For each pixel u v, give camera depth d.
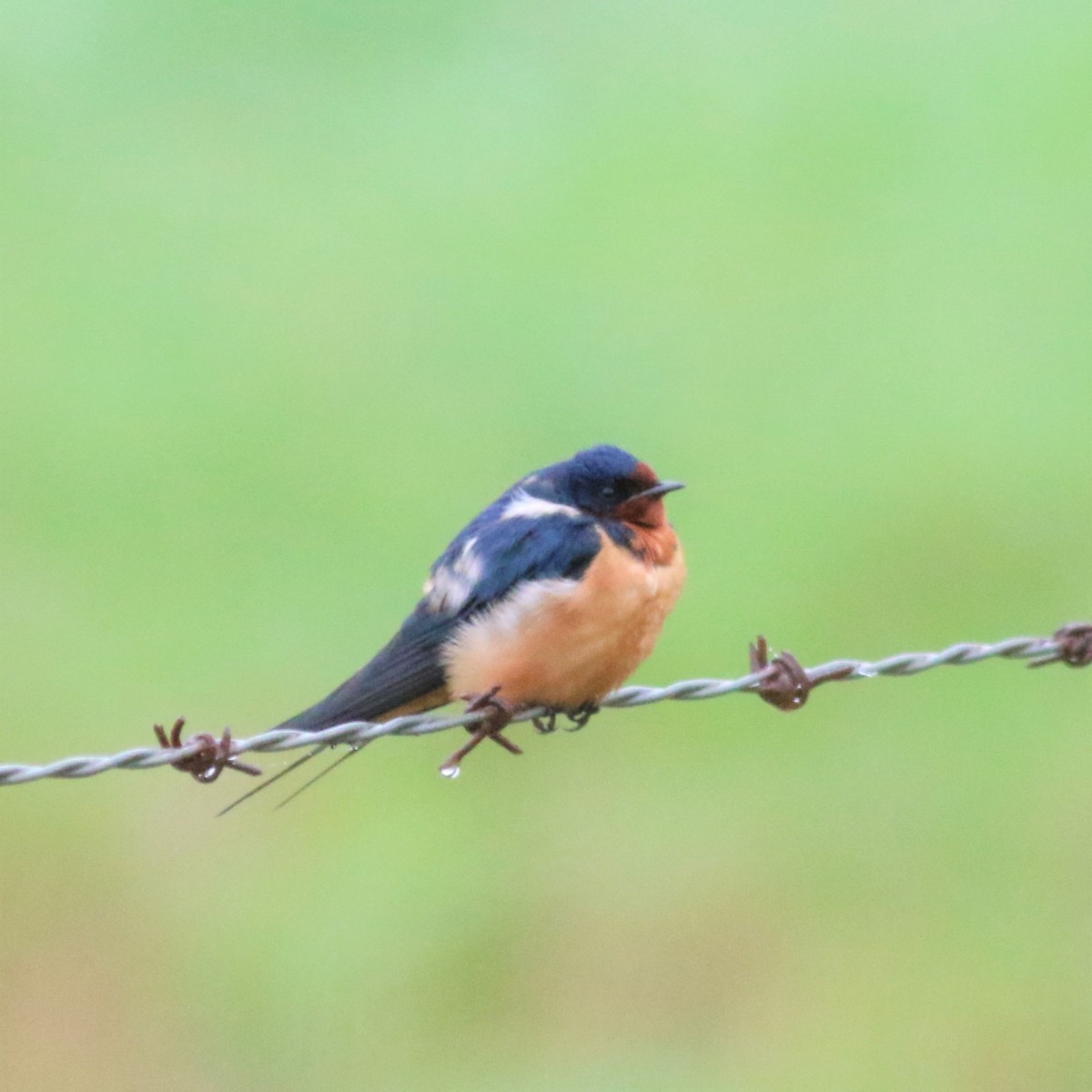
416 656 8.11
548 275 20.38
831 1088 11.64
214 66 24.08
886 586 16.66
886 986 12.34
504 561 7.97
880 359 19.70
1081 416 18.67
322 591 16.73
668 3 24.73
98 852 13.30
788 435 18.72
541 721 9.33
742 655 15.88
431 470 18.25
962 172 21.95
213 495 17.91
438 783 13.87
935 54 23.34
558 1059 11.95
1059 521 17.23
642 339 19.83
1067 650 7.76
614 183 21.94
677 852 13.45
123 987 12.43
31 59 23.98
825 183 22.09
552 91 23.16
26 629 16.03
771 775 14.23
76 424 18.70
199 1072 11.94
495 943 12.66
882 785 14.19
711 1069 11.60
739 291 20.27
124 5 24.28
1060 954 12.45
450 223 21.59
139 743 14.86
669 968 12.48
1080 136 22.30
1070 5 23.59
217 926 12.79
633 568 7.96
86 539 17.30
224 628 16.22
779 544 17.19
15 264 20.89
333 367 19.45
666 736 14.60
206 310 20.25
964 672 15.29
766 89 23.19
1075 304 20.28
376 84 23.59
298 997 12.41
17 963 12.54
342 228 21.39
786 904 12.89
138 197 22.23
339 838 13.46
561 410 18.97
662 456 18.55
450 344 19.81
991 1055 11.74
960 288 20.48
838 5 24.33
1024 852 13.47
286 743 6.82
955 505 17.52
